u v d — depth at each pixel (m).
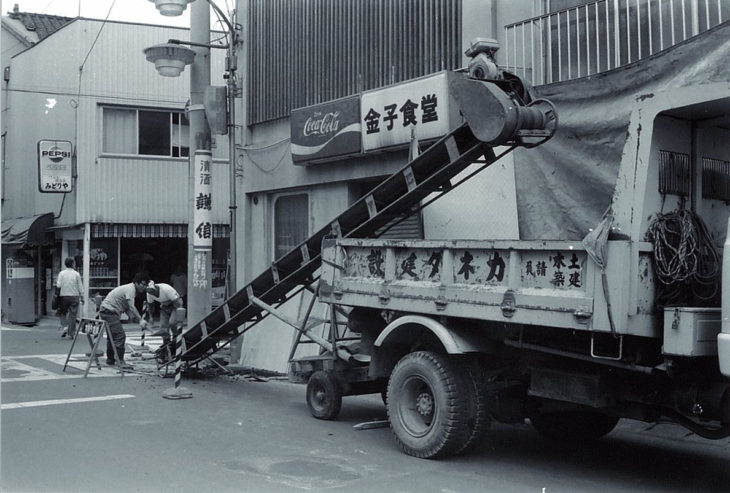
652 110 5.99
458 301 6.88
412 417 7.31
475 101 7.05
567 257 6.02
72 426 8.26
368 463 6.88
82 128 21.72
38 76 24.45
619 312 5.63
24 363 13.55
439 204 10.95
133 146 22.38
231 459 6.90
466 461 7.09
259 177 15.28
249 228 15.84
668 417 6.24
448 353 7.04
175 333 13.26
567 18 9.82
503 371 7.22
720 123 6.36
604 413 6.84
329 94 13.46
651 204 6.01
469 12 10.88
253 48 15.55
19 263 23.03
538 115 7.05
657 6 9.02
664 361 5.82
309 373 9.39
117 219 22.03
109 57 22.02
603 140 8.94
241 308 10.93
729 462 7.23
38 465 6.59
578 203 9.23
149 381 11.71
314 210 14.05
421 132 10.85
